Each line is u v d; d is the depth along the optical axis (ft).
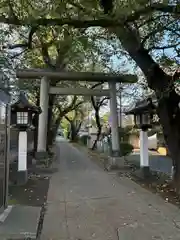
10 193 27.22
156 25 25.72
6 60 34.50
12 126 31.48
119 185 31.07
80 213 20.88
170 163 45.93
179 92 27.32
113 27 22.62
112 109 45.88
